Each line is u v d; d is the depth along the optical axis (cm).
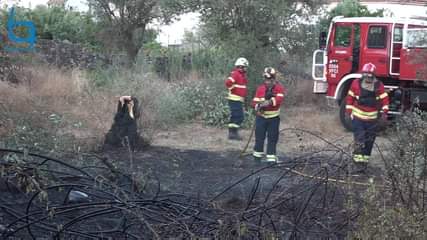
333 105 1712
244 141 1306
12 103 1070
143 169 948
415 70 1430
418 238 492
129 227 527
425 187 545
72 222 511
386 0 2456
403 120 743
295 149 1199
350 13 2294
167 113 1398
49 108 1198
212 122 1474
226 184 868
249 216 529
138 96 1322
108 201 544
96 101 1312
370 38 1509
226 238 485
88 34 2211
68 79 1485
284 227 543
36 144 751
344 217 542
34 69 1496
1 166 565
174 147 1183
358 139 868
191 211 539
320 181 554
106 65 1819
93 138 1081
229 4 1616
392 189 540
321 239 527
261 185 856
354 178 632
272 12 1616
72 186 556
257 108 1036
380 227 493
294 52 1722
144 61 1666
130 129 1098
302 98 1820
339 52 1555
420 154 562
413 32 1437
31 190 536
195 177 921
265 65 1630
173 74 1788
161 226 497
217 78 1611
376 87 1012
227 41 1648
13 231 515
